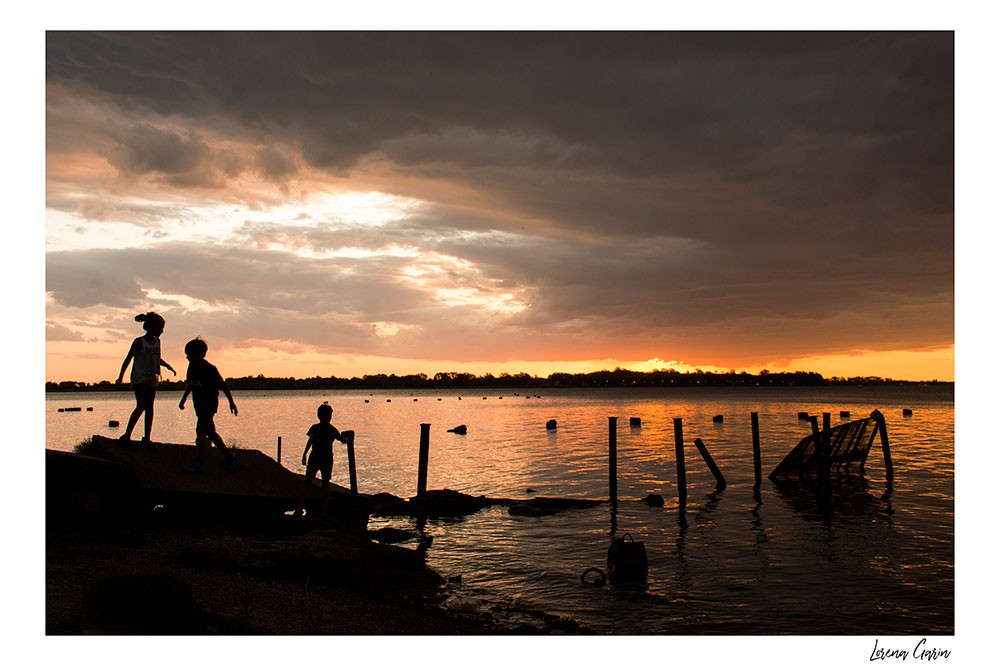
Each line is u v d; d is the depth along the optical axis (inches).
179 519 565.3
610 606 466.9
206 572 434.3
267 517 587.8
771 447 1669.5
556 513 827.4
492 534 709.3
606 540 682.8
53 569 385.1
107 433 2224.4
